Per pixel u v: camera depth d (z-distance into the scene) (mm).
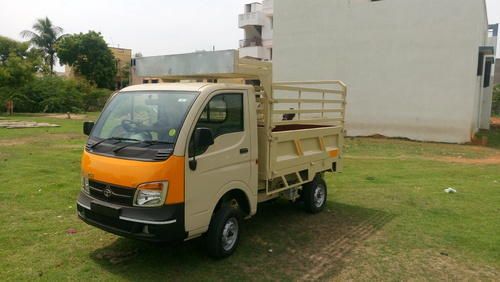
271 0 43844
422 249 5781
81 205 5102
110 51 52938
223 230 5230
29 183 9133
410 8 20484
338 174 11203
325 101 7266
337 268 5125
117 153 4777
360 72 22359
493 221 7043
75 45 49344
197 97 4852
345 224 6852
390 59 21312
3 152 13586
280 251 5633
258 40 45938
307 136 6859
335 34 23047
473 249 5785
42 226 6387
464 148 17562
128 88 5633
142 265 5059
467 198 8609
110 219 4750
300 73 24484
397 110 21297
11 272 4797
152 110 5016
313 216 7289
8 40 42062
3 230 6168
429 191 9234
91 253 5395
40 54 48062
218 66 5320
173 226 4465
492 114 42250
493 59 26328
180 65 5688
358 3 22094
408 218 7219
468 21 19016
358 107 22547
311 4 23766
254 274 4902
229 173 5176
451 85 19672
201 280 4707
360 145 18266
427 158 14516
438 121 20109
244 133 5414
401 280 4840
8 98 38156
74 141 17047
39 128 22562
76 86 45344
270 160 5965
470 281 4848
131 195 4543
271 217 7184
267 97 5828
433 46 20000
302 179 6910
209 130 4641
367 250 5723
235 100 5309
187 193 4602
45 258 5211
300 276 4887
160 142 4633
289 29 24703
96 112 43438
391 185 9844
